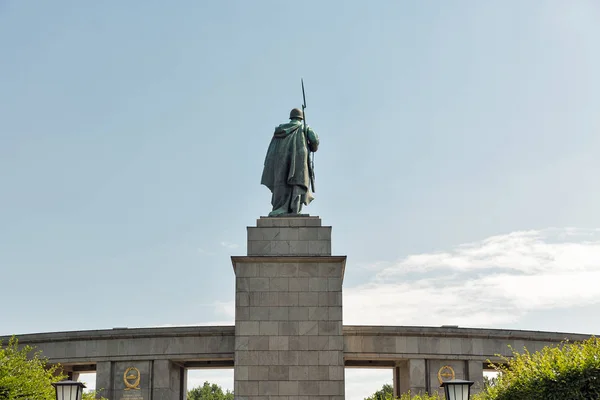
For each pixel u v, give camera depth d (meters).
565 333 50.41
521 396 31.39
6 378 31.23
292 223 47.22
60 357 48.94
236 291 45.66
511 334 49.53
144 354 48.47
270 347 44.78
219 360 50.62
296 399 44.00
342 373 44.38
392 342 48.75
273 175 49.41
